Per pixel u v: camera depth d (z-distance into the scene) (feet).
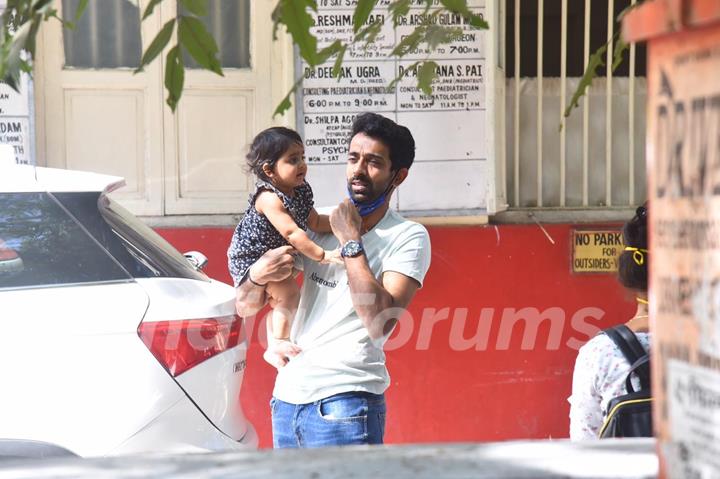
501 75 37.78
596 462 9.66
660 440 8.16
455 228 37.55
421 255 23.77
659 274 8.10
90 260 24.62
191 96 37.86
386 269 23.57
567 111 21.47
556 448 10.37
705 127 7.43
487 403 37.70
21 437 23.04
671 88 7.80
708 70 7.39
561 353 37.78
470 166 37.14
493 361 37.70
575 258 37.76
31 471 9.98
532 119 38.70
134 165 37.96
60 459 10.64
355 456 10.12
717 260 7.32
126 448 23.47
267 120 38.09
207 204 38.11
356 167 23.86
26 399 23.18
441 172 37.17
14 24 16.51
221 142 38.06
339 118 36.83
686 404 7.72
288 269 23.93
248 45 38.01
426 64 20.08
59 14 37.04
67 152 37.52
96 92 37.55
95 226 25.03
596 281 37.83
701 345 7.54
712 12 7.05
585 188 38.55
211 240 37.22
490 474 9.29
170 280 25.31
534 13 38.29
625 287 19.92
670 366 7.95
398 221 24.26
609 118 38.45
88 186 25.58
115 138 37.78
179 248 37.17
